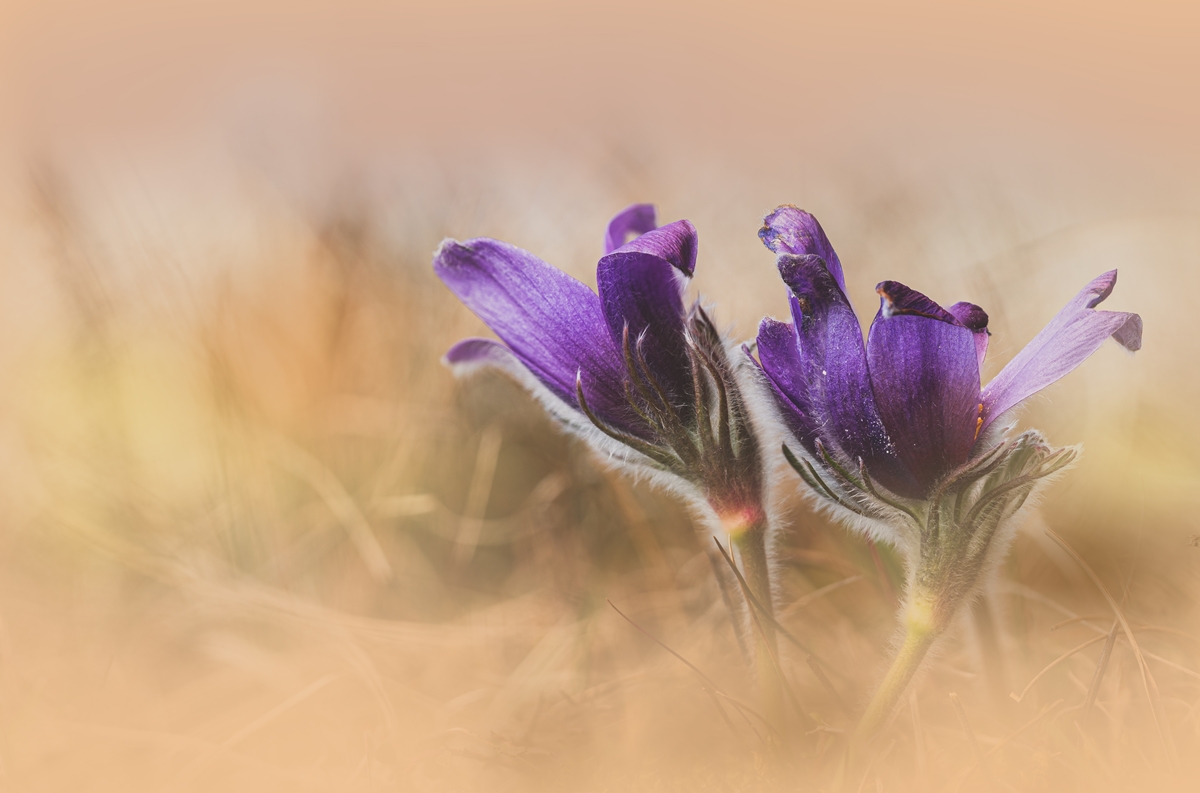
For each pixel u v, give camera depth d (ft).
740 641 1.25
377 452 1.64
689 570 1.44
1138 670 1.27
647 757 1.25
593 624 1.40
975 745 1.18
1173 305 1.64
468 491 1.60
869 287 1.72
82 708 1.34
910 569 1.19
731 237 1.90
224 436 1.60
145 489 1.62
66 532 1.56
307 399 1.77
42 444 1.71
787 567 1.40
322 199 2.01
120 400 1.77
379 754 1.27
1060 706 1.24
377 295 1.87
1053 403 1.51
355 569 1.50
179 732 1.32
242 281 1.94
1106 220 1.77
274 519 1.55
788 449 1.19
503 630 1.42
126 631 1.44
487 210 1.94
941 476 1.17
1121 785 1.17
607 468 1.47
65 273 1.80
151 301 1.84
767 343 1.19
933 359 1.16
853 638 1.35
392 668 1.39
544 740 1.28
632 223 1.25
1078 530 1.41
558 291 1.20
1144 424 1.48
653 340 1.20
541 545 1.49
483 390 1.68
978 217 1.86
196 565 1.50
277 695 1.36
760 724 1.26
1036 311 1.65
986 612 1.25
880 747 1.21
